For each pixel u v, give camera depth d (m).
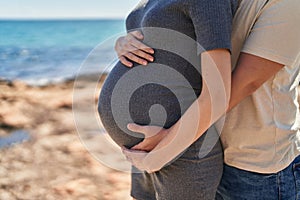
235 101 1.52
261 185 1.66
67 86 7.61
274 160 1.64
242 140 1.66
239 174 1.69
